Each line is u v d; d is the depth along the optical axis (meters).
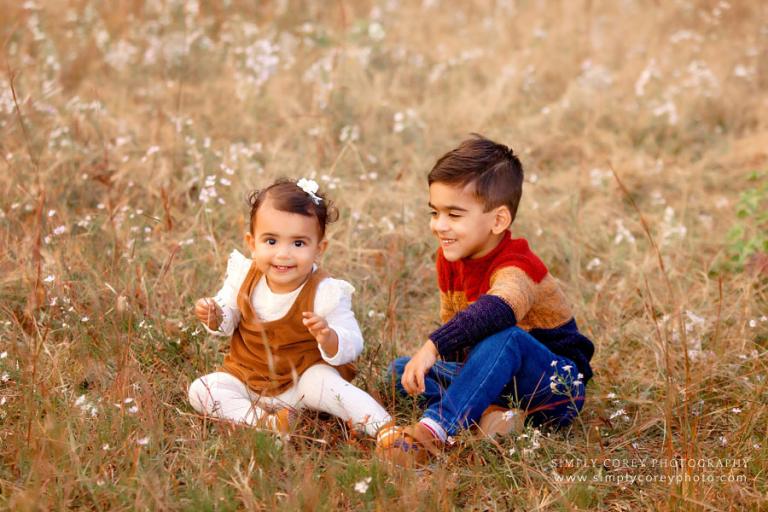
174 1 8.05
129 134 5.57
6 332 3.57
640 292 4.23
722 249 4.73
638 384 3.54
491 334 2.90
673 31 8.52
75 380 3.27
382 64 7.38
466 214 2.97
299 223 2.95
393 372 3.18
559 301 3.12
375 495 2.65
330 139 5.70
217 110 6.14
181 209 4.82
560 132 6.30
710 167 6.02
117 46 7.08
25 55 6.50
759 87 7.46
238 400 3.08
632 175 5.79
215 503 2.57
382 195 5.19
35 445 2.76
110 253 4.14
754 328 3.90
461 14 8.96
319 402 3.04
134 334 3.56
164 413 3.14
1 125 5.31
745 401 3.32
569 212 5.09
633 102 6.76
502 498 2.79
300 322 3.05
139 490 2.56
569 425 3.19
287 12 8.48
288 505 2.53
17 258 4.01
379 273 4.40
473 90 6.94
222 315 3.11
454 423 2.88
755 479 2.83
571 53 7.83
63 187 4.77
